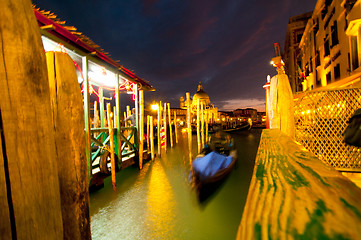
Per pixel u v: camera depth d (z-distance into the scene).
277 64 5.45
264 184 0.98
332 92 4.43
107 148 6.30
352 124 1.60
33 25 1.26
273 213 0.67
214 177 4.69
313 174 1.09
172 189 6.29
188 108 12.62
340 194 0.79
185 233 3.90
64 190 1.69
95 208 5.02
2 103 1.10
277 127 4.92
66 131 1.71
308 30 23.31
